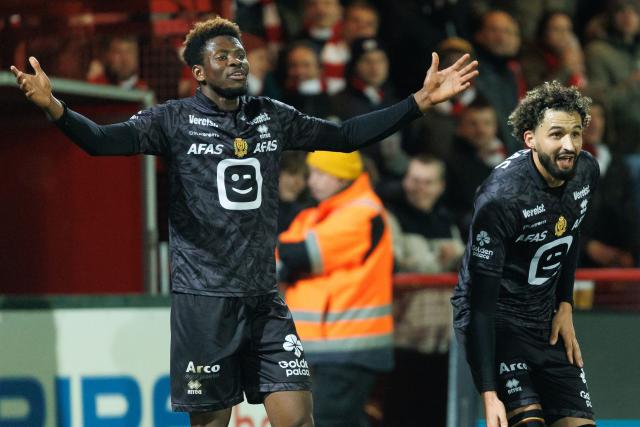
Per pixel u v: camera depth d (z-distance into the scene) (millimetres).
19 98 21078
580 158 15148
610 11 32156
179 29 21844
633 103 30719
